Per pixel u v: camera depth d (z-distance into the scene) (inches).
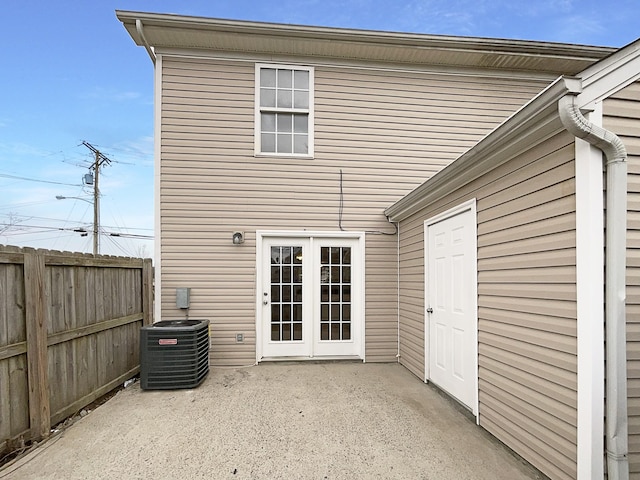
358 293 201.6
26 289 106.1
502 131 93.6
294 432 113.0
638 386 77.2
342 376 171.5
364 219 202.8
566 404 81.8
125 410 130.9
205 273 190.5
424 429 115.0
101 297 145.9
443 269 145.9
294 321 197.6
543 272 90.0
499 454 100.0
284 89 199.0
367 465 94.7
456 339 134.3
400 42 190.5
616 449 73.7
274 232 195.5
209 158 192.7
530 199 95.0
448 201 141.6
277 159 197.3
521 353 97.6
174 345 153.0
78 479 88.8
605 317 76.2
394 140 205.6
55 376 117.4
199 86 192.2
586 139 76.0
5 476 89.6
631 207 78.7
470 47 194.4
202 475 90.4
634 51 79.7
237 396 144.5
